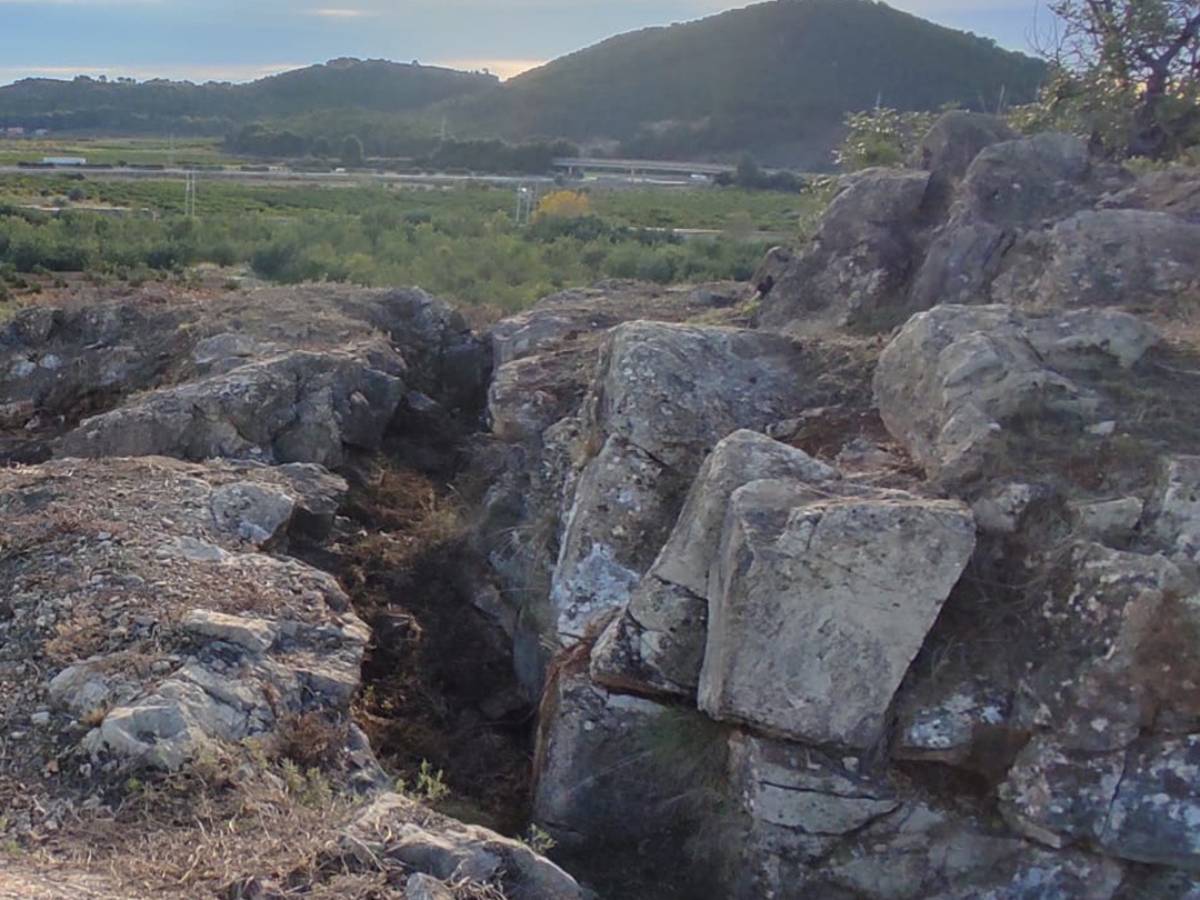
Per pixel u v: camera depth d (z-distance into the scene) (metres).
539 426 7.92
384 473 8.78
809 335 7.12
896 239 8.12
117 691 4.59
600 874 5.00
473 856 3.71
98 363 11.09
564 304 11.25
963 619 4.55
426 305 11.99
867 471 5.32
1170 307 6.63
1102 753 4.16
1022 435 5.01
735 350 6.44
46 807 4.06
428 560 7.36
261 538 6.40
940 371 5.39
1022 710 4.33
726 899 4.70
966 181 8.08
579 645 5.58
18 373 11.21
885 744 4.48
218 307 11.72
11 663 4.89
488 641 6.88
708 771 4.98
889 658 4.39
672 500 5.79
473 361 11.23
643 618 5.06
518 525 7.16
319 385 9.00
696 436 5.91
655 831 5.10
